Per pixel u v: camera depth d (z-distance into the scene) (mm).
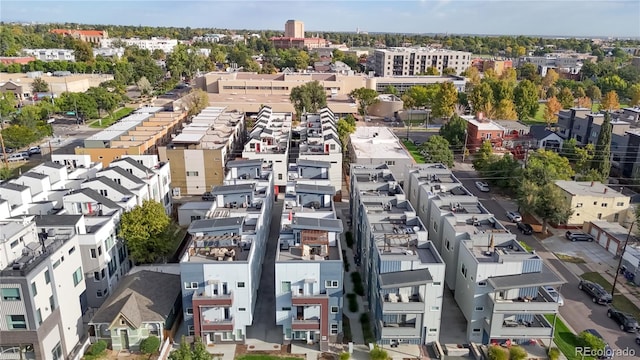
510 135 123875
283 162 89312
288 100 166875
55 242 46125
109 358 47031
